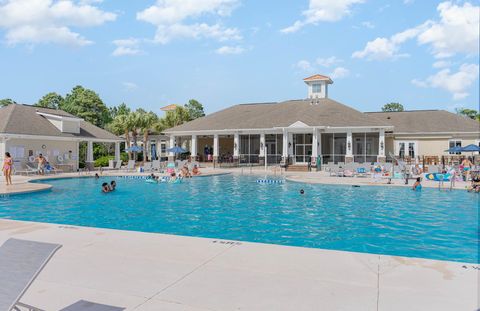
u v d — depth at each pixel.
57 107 68.62
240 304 4.34
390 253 8.31
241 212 13.94
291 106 43.59
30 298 4.52
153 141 55.88
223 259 6.16
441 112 42.56
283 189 21.31
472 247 8.78
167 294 4.66
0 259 3.78
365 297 4.52
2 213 13.98
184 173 28.72
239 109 46.31
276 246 7.04
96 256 6.34
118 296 4.59
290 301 4.42
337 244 9.13
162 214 13.62
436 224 11.47
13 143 30.55
